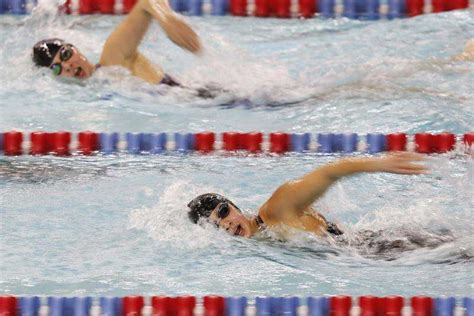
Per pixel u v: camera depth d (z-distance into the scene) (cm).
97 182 1923
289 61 2531
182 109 2267
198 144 2117
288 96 2320
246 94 2336
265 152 2109
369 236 1623
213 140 2116
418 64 2455
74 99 2311
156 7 2203
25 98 2309
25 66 2466
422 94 2292
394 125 2147
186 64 2500
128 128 2150
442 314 1391
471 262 1530
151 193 1853
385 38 2698
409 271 1505
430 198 1809
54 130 2130
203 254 1568
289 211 1608
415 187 1869
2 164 2031
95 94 2338
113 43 2391
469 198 1806
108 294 1424
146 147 2119
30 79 2402
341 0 2892
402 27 2781
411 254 1565
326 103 2275
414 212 1731
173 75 2431
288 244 1592
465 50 2473
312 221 1622
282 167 2016
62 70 2383
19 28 2755
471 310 1388
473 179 1916
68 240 1638
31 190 1877
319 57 2559
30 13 2856
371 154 2094
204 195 1653
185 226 1658
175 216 1708
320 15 2889
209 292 1432
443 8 2889
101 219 1727
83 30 2780
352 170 1529
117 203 1806
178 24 2136
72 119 2194
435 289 1438
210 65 2489
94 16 2886
